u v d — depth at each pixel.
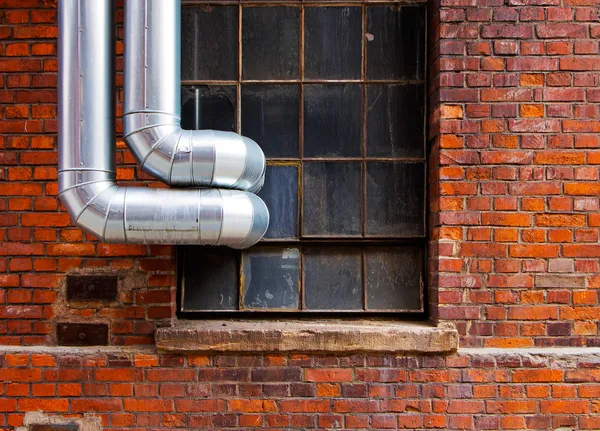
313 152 3.01
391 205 3.00
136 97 2.41
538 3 2.78
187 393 2.75
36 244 2.80
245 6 3.02
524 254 2.76
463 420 2.73
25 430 2.73
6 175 2.80
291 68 3.00
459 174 2.77
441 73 2.79
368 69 2.99
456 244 2.77
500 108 2.77
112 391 2.75
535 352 2.73
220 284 2.98
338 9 3.01
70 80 2.42
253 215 2.47
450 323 2.76
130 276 2.81
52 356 2.74
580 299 2.76
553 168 2.77
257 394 2.75
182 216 2.38
